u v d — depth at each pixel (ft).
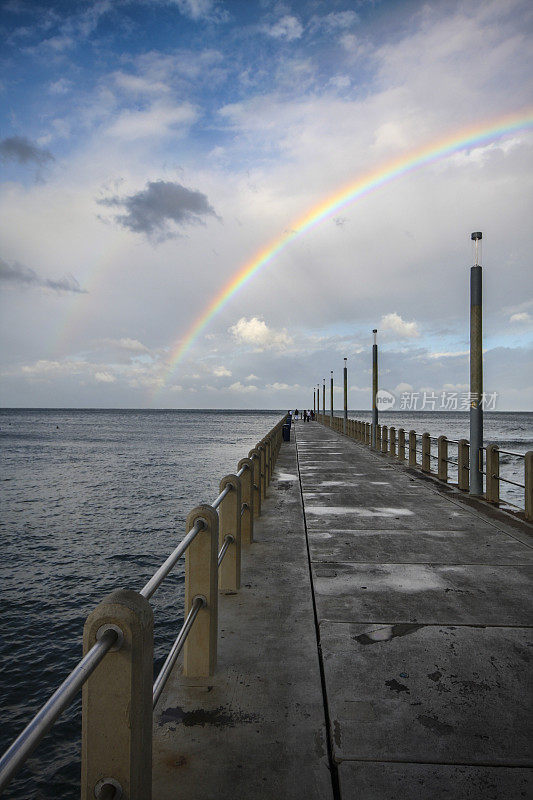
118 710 6.17
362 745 9.35
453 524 28.22
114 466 136.87
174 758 8.94
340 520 28.91
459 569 20.29
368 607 16.22
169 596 38.78
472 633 14.35
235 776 8.53
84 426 491.72
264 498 35.70
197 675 11.74
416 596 17.24
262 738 9.51
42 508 77.05
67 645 32.27
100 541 57.41
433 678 11.84
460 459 40.50
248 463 23.21
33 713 25.27
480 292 38.29
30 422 605.31
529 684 11.59
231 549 17.58
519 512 31.58
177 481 106.42
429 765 8.85
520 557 22.00
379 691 11.25
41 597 40.55
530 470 29.30
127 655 6.16
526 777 8.59
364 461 62.90
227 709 10.43
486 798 8.11
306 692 11.11
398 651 13.21
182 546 9.87
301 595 17.08
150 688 6.57
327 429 160.97
